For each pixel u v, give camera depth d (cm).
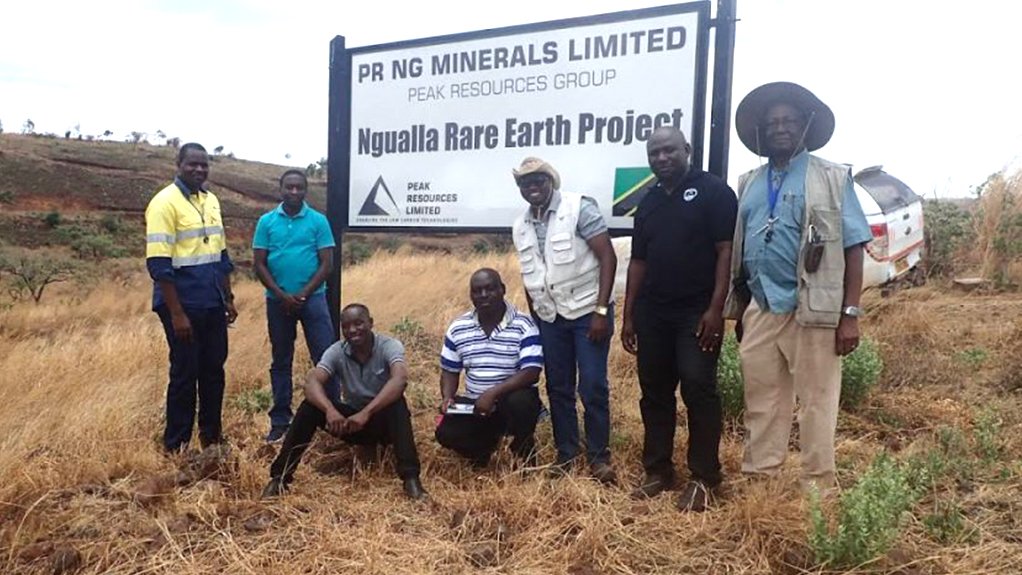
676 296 372
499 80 542
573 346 426
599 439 416
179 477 408
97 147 7338
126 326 1081
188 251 457
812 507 306
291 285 515
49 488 385
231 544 331
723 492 382
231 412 560
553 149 524
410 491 394
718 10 455
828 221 339
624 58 492
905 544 314
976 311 805
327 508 378
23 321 1281
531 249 423
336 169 621
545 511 358
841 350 346
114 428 474
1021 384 557
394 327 815
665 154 366
